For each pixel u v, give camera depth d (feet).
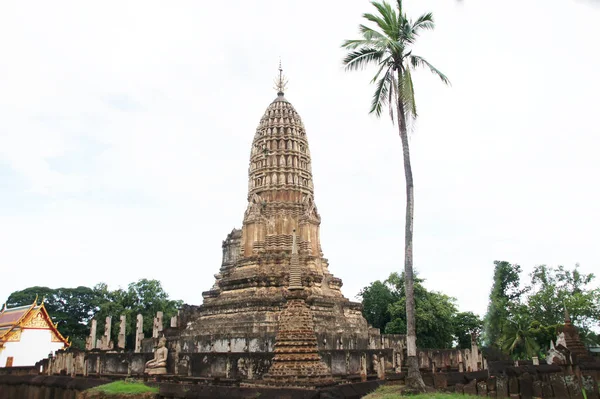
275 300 192.13
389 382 119.55
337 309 213.46
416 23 123.44
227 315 200.95
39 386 167.02
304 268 211.61
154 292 350.64
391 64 122.42
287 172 232.53
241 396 105.91
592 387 91.56
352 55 123.95
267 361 144.56
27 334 285.43
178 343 208.03
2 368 219.82
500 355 137.18
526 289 274.57
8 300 376.48
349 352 162.09
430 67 122.01
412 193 116.78
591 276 283.38
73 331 378.12
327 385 109.19
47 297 376.48
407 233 115.03
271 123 242.17
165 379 144.05
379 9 122.31
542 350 236.22
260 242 220.23
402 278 327.26
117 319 328.49
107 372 185.78
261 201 226.79
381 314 322.14
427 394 97.86
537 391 97.50
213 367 155.43
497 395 100.32
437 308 294.25
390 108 123.75
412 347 106.63
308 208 227.81
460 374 129.08
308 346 119.44
